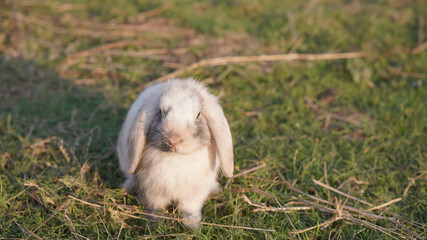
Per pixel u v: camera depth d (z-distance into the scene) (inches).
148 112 36.6
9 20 59.6
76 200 38.5
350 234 37.9
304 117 48.0
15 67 52.0
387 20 67.1
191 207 38.4
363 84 52.1
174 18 64.2
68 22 61.3
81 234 37.3
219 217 38.9
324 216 39.0
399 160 43.6
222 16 65.6
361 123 47.5
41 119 46.3
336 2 75.2
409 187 41.7
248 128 46.6
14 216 37.7
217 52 56.3
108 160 42.7
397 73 53.8
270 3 71.5
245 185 40.9
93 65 53.4
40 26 59.7
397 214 39.1
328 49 58.3
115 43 56.2
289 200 40.0
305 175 42.0
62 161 42.1
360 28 64.1
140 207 38.9
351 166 43.0
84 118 46.9
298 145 44.5
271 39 59.8
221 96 49.7
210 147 37.3
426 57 56.5
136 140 36.4
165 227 37.4
